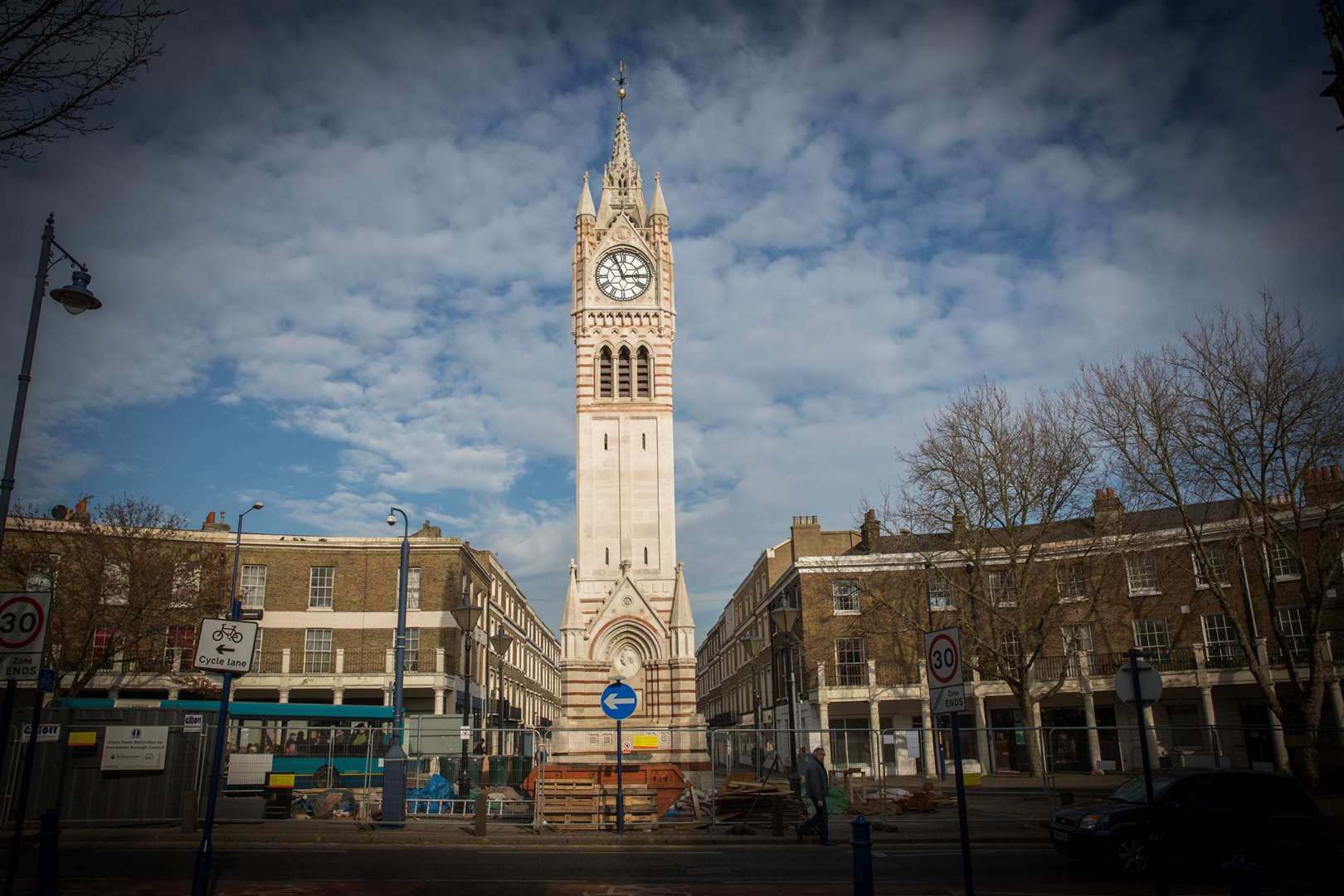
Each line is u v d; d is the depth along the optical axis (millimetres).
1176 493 40906
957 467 47188
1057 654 54844
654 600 49219
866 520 63406
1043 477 45719
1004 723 57500
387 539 59531
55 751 29203
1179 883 18969
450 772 39281
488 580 72688
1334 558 37469
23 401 18156
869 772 56281
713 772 30281
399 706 30859
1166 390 41062
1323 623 48250
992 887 18062
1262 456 37500
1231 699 52031
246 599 57250
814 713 58344
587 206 55094
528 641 96312
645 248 54125
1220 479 39156
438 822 30766
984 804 36844
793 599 63594
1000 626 46719
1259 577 50562
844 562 60094
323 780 41281
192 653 53000
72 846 24344
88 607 47406
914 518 47594
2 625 14148
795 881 18609
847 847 25141
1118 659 53188
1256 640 48469
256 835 26734
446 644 58656
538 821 29469
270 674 56250
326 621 57969
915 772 55469
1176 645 52781
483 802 27062
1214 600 52156
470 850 24328
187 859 21578
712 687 120188
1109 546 49406
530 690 97188
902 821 31312
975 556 46469
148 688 54031
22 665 14102
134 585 47625
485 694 69250
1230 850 19828
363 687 56875
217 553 52781
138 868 20109
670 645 48000
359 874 19438
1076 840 20281
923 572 51938
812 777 25484
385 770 29609
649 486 51000
